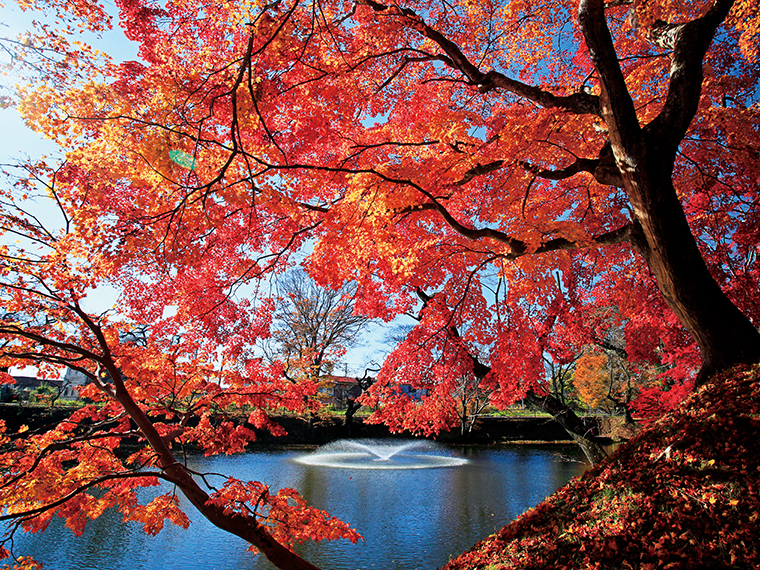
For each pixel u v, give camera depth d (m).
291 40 4.29
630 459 4.84
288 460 23.55
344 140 6.60
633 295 8.84
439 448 30.02
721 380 4.98
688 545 3.19
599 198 9.12
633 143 5.42
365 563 9.45
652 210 5.44
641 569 3.17
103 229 4.45
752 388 4.46
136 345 6.51
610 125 5.58
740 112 6.47
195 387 6.90
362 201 6.05
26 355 4.96
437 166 6.31
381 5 5.96
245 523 4.89
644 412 9.81
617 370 21.92
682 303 5.40
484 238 7.10
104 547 10.06
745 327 5.24
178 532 11.16
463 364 7.75
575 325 8.73
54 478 4.88
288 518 5.00
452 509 13.70
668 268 5.42
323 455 25.80
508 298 7.04
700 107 6.83
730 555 2.96
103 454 5.75
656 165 5.39
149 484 5.80
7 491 4.50
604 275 9.93
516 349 7.43
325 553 10.02
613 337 16.66
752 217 8.09
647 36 6.09
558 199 8.86
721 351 5.22
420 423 8.34
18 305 5.02
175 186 4.75
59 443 4.79
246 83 4.53
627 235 6.06
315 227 7.47
